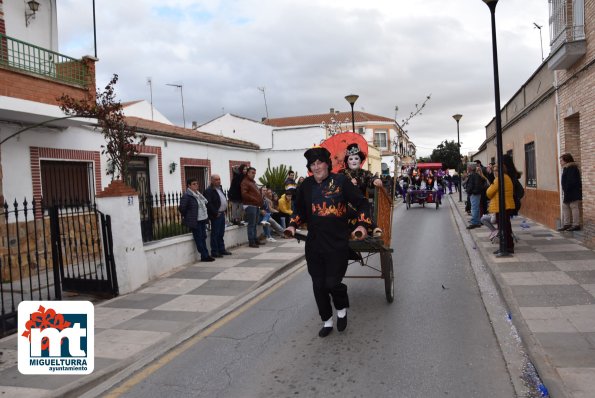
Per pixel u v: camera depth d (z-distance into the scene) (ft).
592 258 28.66
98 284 26.08
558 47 34.63
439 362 15.62
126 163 34.45
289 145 99.09
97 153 41.39
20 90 33.09
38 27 41.37
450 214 66.80
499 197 30.86
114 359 17.03
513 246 31.94
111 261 25.93
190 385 14.93
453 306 21.85
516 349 16.49
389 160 158.61
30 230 33.91
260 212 43.98
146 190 50.01
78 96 38.27
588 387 12.85
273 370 15.66
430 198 77.20
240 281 28.73
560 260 28.66
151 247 29.89
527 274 25.73
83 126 39.37
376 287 25.79
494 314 20.48
